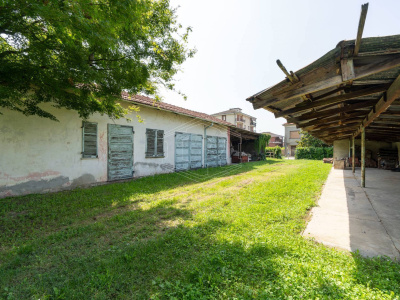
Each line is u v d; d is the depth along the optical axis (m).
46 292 2.06
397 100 3.79
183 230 3.58
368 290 1.96
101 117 8.11
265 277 2.26
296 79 2.90
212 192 6.80
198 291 1.99
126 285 2.18
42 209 4.79
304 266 2.37
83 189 6.93
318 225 3.84
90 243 3.19
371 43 2.22
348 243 3.12
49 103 6.64
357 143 16.02
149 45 4.55
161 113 10.96
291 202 5.32
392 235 3.38
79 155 7.42
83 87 5.01
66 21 2.85
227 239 3.17
